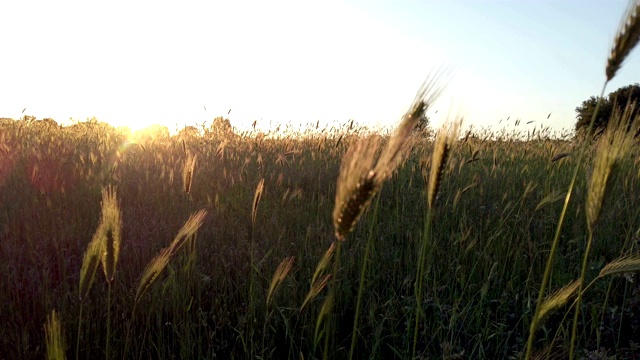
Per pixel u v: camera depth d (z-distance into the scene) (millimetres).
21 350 735
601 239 1100
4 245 960
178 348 801
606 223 1144
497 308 895
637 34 418
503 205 1250
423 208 1232
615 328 880
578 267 1006
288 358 746
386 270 996
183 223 1093
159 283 840
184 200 1219
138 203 1208
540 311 532
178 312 830
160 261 564
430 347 826
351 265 965
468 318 884
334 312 867
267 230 1088
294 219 1170
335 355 788
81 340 764
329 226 1135
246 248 1001
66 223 1042
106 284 868
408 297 880
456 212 1193
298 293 888
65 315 763
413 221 1168
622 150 446
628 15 422
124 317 793
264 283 903
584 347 822
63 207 1151
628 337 863
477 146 1641
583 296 935
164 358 745
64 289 842
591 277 960
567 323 824
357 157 386
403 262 1042
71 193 1226
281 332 837
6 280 852
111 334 770
